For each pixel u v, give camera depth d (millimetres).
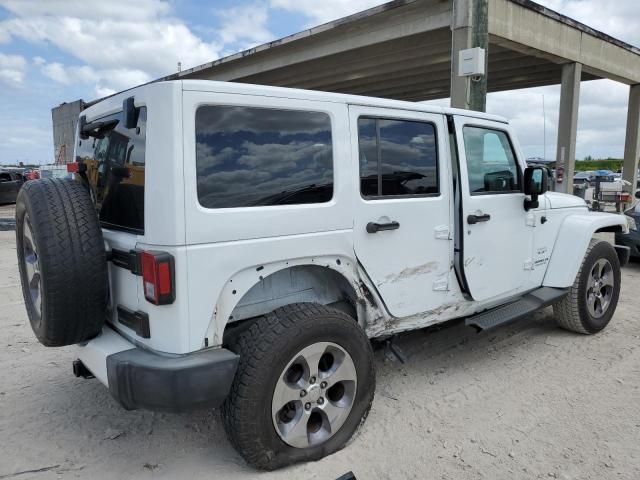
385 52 13641
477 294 3809
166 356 2467
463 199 3627
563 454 2934
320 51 14016
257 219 2623
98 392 3770
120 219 2852
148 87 2455
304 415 2773
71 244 2586
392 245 3258
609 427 3215
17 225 3008
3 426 3283
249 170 2629
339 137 2971
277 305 3012
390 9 11344
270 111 2717
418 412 3430
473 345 4680
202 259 2453
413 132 3406
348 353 2891
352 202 3029
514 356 4402
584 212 4996
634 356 4367
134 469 2840
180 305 2418
